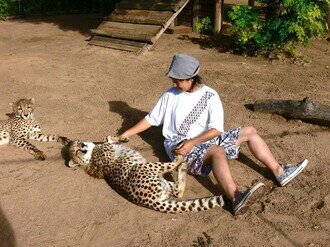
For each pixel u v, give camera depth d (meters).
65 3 14.98
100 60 8.49
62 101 6.40
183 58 3.94
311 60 8.58
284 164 4.61
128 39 9.24
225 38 10.11
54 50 9.27
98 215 3.82
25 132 5.14
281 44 8.68
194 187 4.21
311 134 5.31
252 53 8.86
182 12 11.10
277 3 8.49
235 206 3.66
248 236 3.53
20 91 6.82
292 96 6.57
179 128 4.21
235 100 6.45
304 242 3.46
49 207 3.93
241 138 4.21
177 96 4.24
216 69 7.90
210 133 4.03
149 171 3.96
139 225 3.68
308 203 3.93
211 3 10.50
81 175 4.46
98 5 15.40
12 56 8.74
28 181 4.34
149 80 7.32
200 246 3.42
